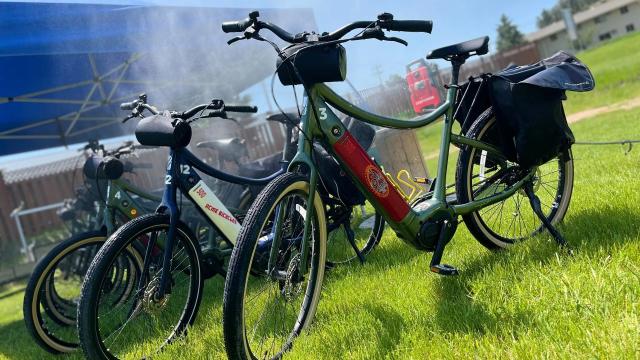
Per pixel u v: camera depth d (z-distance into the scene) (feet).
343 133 7.11
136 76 21.74
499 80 8.11
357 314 7.58
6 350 12.49
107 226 11.43
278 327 7.22
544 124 7.98
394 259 10.36
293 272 7.06
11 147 24.90
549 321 5.74
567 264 7.12
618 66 60.34
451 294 7.53
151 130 8.14
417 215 7.66
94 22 15.52
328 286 9.59
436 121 8.36
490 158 8.86
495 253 8.75
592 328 5.28
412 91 15.40
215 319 9.27
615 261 6.64
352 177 7.29
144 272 7.87
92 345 6.97
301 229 7.18
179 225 8.09
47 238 39.11
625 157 14.87
